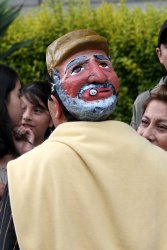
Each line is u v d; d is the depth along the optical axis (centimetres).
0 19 616
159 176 200
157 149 209
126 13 600
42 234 191
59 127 206
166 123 279
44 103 372
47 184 194
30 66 621
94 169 196
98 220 192
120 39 582
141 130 288
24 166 200
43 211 192
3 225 199
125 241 193
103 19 602
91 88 206
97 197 195
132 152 201
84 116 207
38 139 380
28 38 627
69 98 207
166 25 371
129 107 576
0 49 637
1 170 294
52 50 212
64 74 208
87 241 191
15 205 194
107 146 200
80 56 208
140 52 579
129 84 582
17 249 198
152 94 287
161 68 573
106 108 206
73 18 616
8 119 301
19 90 313
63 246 189
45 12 630
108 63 212
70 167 195
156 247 196
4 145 296
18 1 816
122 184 197
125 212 195
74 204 192
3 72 307
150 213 196
